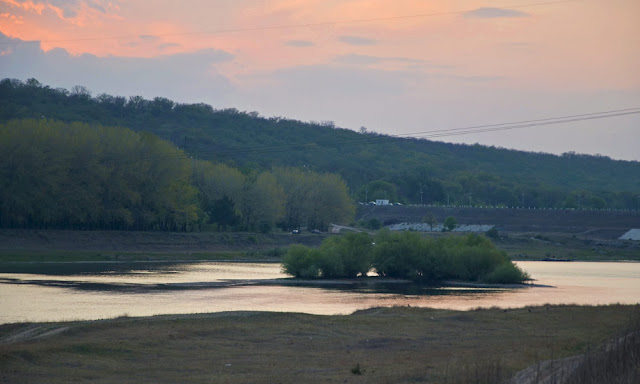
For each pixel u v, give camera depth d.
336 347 81.75
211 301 143.12
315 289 180.25
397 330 95.19
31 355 67.31
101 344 74.31
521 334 93.06
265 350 78.44
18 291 147.50
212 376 63.84
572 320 106.00
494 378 60.72
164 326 87.81
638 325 84.94
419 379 62.47
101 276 186.50
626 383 56.25
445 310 122.12
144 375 63.62
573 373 61.53
